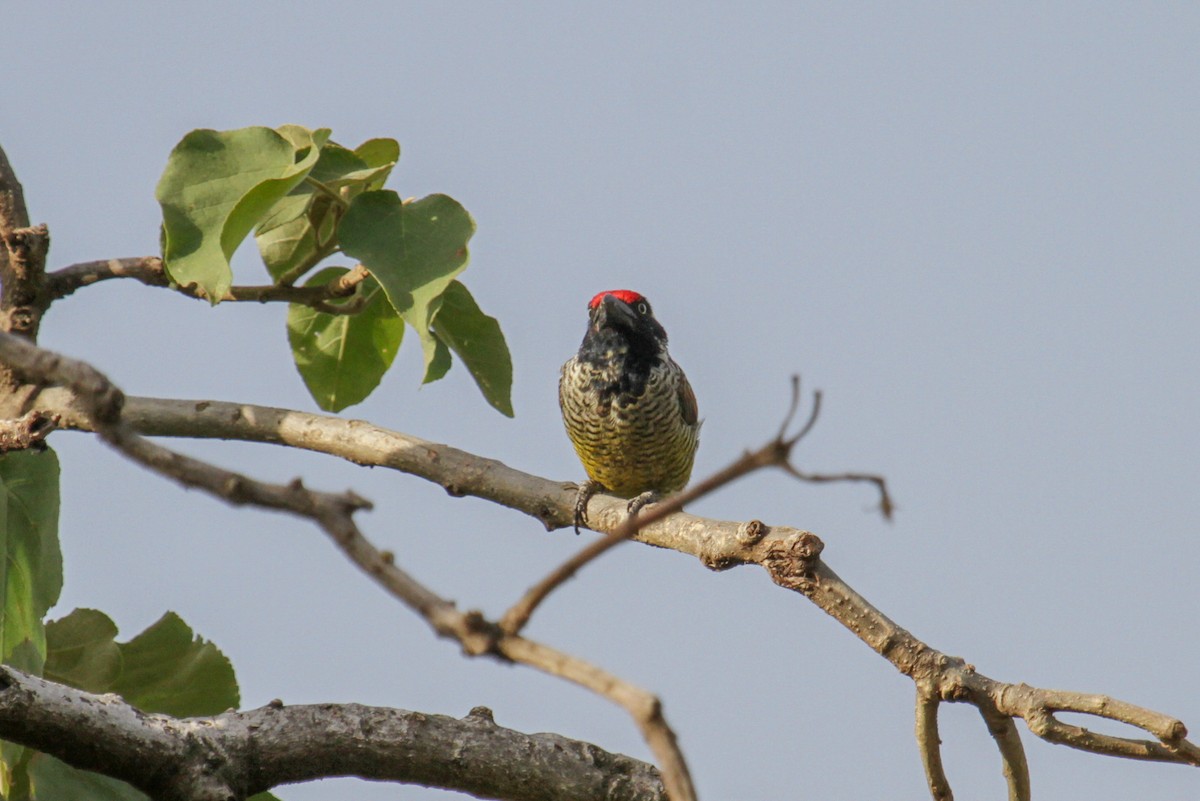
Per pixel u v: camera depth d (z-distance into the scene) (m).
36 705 8.02
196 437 10.58
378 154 10.86
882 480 4.37
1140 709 7.82
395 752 8.89
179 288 10.30
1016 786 8.64
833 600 8.86
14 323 10.02
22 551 9.83
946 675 8.49
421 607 4.71
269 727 8.73
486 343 10.98
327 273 11.49
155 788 8.39
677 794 4.21
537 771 9.08
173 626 10.57
